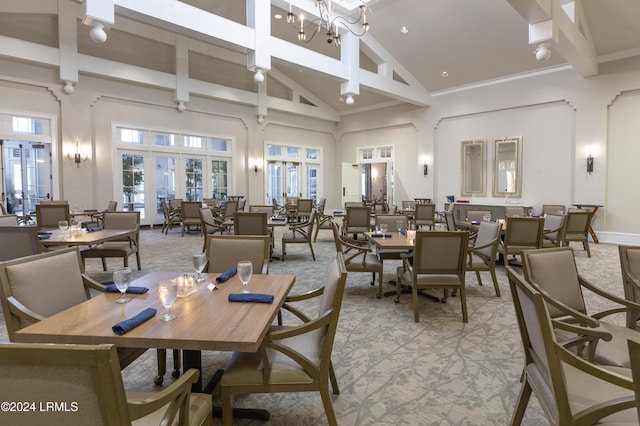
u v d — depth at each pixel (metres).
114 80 8.76
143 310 1.66
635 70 7.43
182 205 8.27
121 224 4.89
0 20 7.34
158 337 1.35
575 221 6.05
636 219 7.58
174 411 1.14
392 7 7.90
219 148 10.95
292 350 1.59
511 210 7.43
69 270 2.05
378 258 4.16
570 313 1.84
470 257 3.97
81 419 0.83
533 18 5.27
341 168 13.23
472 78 9.59
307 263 5.67
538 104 8.79
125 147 9.16
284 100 11.80
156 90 9.47
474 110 9.82
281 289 2.00
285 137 12.32
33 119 7.83
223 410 1.59
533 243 4.44
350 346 2.72
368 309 3.55
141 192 9.60
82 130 8.35
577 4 6.42
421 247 3.13
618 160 7.75
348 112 13.05
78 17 7.92
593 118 7.95
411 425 1.81
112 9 5.05
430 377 2.28
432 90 10.54
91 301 1.80
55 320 1.53
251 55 6.82
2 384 0.82
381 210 9.20
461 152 10.15
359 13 7.91
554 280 2.11
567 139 8.41
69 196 8.21
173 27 5.81
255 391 1.58
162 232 9.05
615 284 4.43
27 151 8.05
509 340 2.82
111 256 4.25
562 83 8.34
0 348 0.79
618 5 6.58
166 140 9.94
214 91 10.20
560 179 8.53
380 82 9.17
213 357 2.52
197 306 1.71
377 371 2.35
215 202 10.01
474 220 6.44
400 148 11.75
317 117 12.73
